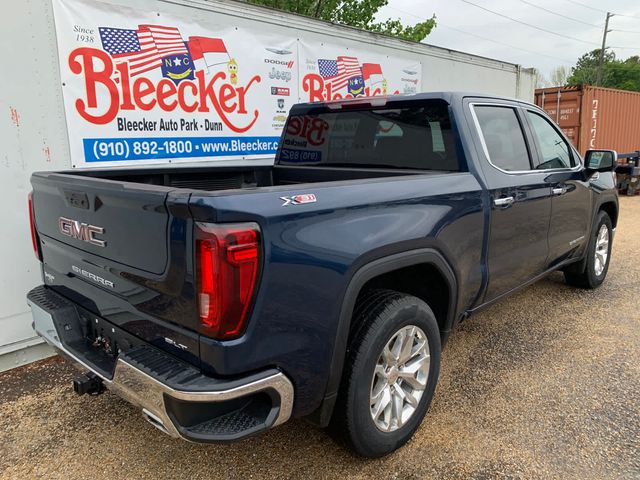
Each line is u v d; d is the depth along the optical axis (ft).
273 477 8.27
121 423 9.95
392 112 11.37
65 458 8.87
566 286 18.08
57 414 10.29
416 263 8.57
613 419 9.77
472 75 29.22
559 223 13.57
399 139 11.35
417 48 25.14
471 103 10.93
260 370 6.48
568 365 12.07
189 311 6.23
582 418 9.83
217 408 6.38
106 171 10.52
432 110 10.73
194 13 16.29
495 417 9.89
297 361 6.79
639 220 31.86
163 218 6.32
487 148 10.96
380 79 23.40
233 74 17.66
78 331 8.65
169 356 6.73
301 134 13.48
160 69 15.62
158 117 15.79
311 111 13.10
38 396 11.06
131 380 6.60
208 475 8.36
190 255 6.06
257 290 6.24
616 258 22.18
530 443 9.06
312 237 6.82
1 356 12.51
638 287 18.03
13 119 12.50
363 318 7.98
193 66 16.46
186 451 9.00
